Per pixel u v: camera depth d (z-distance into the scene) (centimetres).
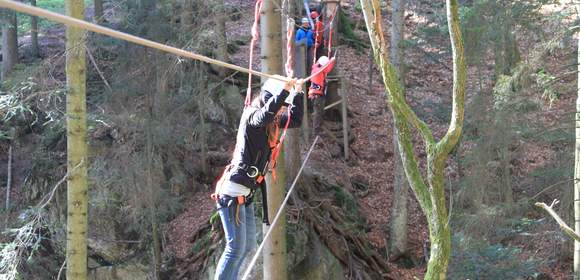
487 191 1414
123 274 1566
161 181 1670
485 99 1381
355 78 2130
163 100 1537
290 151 1484
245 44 2066
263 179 493
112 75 1571
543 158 1762
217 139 1770
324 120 1884
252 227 497
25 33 2561
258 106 479
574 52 1501
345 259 1485
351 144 1864
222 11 1717
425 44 1770
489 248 1335
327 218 1522
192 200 1694
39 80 1055
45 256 1579
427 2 2041
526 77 1386
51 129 1694
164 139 1553
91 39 1384
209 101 1788
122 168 1519
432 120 1939
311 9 1517
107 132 1631
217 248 1490
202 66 1627
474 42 1453
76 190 988
